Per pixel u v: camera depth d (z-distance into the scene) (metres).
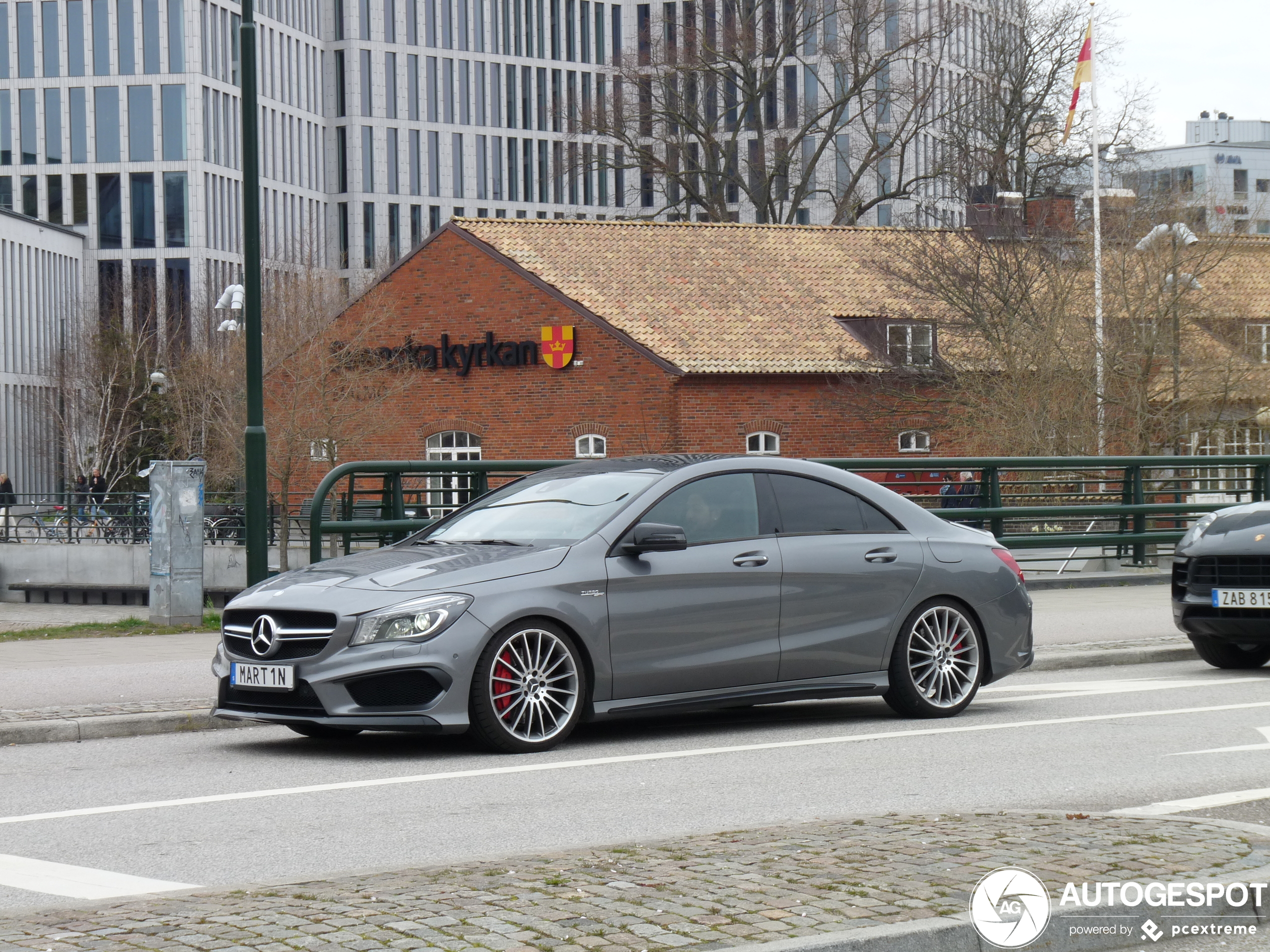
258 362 14.01
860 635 9.57
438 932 4.52
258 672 8.44
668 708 8.91
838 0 55.69
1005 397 32.16
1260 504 12.20
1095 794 7.29
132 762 8.47
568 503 9.30
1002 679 11.69
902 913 4.71
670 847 5.73
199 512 14.83
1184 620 11.98
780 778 7.79
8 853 6.16
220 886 5.26
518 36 95.25
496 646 8.40
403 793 7.43
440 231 42.66
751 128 57.44
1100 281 32.19
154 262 77.50
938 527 10.12
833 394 40.78
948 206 55.56
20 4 78.06
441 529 9.60
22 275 71.81
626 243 44.09
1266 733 9.12
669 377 39.75
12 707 9.92
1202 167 115.69
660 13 57.22
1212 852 5.53
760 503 9.45
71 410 60.44
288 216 85.81
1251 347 33.31
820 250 45.28
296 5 86.94
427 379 42.72
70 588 39.59
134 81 77.50
